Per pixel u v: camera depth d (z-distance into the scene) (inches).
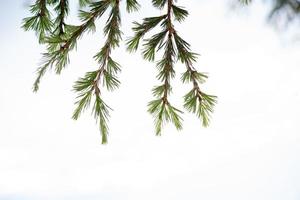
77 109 33.4
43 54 33.8
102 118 33.6
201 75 33.4
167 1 33.7
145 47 33.4
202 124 33.9
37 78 34.0
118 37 33.9
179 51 33.2
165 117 34.1
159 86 34.0
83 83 33.6
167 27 33.3
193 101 33.7
